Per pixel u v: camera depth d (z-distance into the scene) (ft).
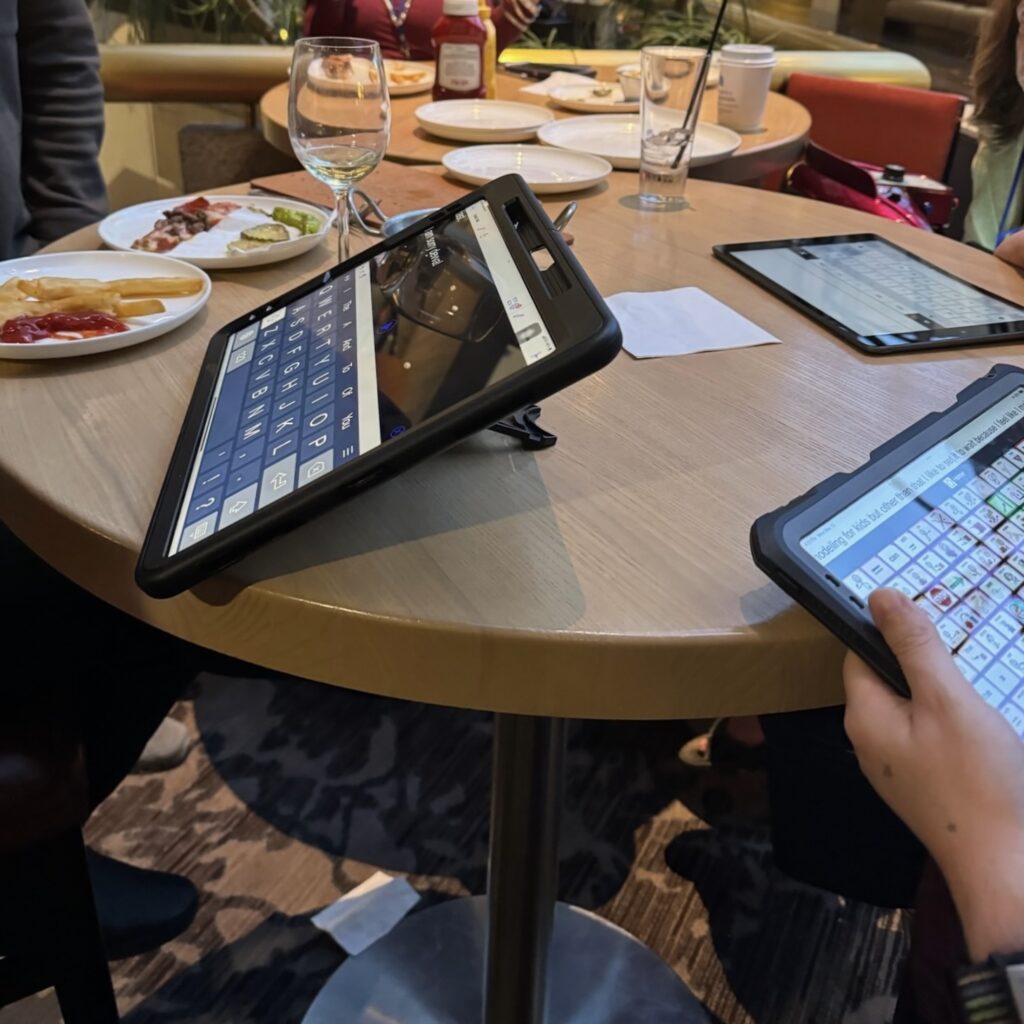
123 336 2.45
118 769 3.02
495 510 1.87
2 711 2.53
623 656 1.56
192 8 8.86
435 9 7.00
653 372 2.50
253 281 3.03
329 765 4.56
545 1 8.90
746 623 1.61
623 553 1.77
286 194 3.86
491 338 1.66
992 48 5.75
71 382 2.35
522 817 2.87
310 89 2.97
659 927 3.89
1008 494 1.80
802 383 2.47
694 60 3.73
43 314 2.59
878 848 2.98
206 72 7.49
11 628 2.82
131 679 3.02
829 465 2.09
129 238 3.28
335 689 4.97
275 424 1.85
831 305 2.92
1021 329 2.78
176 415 2.21
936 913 1.86
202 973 3.64
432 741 4.73
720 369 2.53
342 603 1.61
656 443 2.15
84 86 4.59
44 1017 3.43
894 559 1.63
